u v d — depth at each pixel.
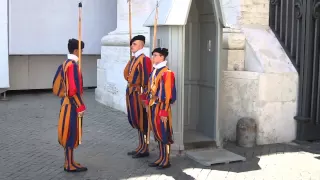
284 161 5.41
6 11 9.65
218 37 5.65
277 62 6.32
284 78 6.23
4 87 9.81
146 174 4.86
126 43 8.27
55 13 10.37
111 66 8.92
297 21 6.41
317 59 6.32
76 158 5.44
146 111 5.26
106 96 9.17
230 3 6.77
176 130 5.56
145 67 5.26
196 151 5.63
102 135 6.60
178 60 5.48
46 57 11.11
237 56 6.48
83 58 11.54
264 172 4.97
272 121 6.22
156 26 5.48
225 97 6.38
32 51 10.22
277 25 6.82
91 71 11.66
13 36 9.98
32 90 11.27
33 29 10.17
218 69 5.68
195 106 6.32
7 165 5.12
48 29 10.34
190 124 6.38
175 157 5.47
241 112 6.30
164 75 4.86
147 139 5.21
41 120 7.63
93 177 4.74
